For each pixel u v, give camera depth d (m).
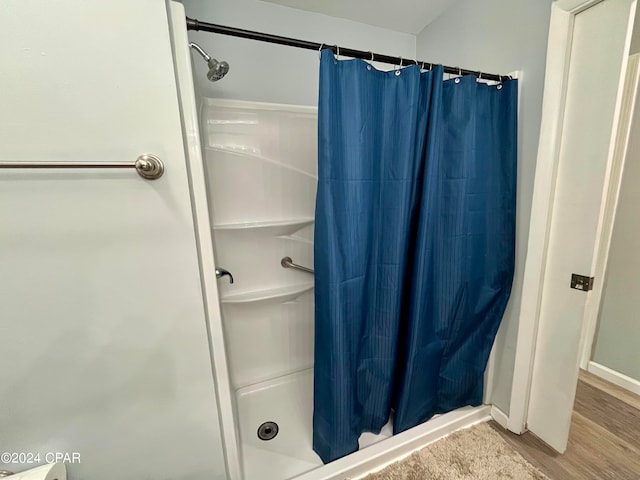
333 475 1.11
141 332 0.76
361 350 1.18
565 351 1.15
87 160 0.64
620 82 0.90
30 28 0.55
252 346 1.57
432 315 1.24
